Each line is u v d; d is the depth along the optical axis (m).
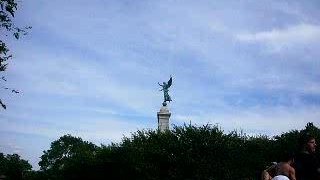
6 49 17.97
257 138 42.28
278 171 9.77
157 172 38.50
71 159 49.72
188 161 36.50
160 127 52.31
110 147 45.09
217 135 37.94
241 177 36.03
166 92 54.50
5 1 17.38
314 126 39.41
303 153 9.55
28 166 116.56
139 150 40.97
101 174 43.78
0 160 90.25
